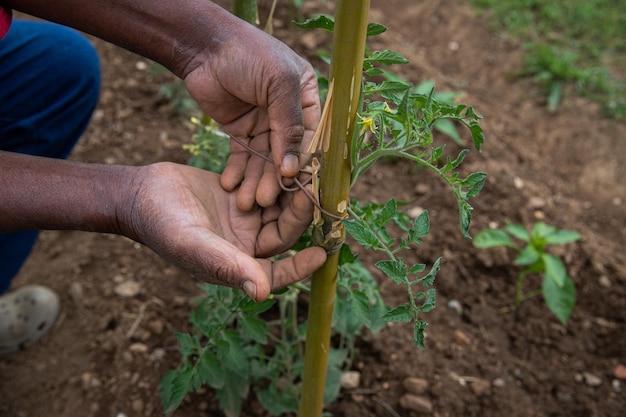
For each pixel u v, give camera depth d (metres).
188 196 1.11
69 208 1.07
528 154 2.53
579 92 2.75
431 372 1.80
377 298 1.62
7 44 1.56
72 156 2.30
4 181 1.04
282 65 1.14
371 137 1.77
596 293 2.06
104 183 1.08
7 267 1.66
